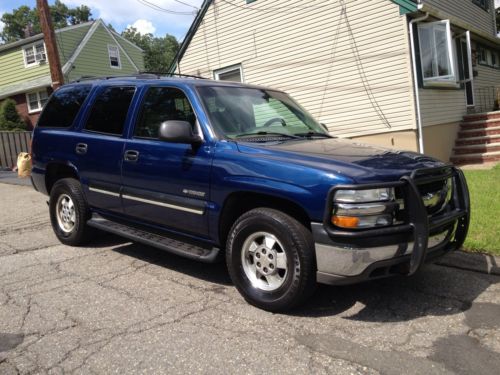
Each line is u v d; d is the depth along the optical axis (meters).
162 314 3.84
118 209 5.11
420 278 4.46
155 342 3.38
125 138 4.96
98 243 5.98
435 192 3.85
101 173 5.20
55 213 6.00
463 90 13.95
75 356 3.21
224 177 3.98
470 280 4.37
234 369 3.02
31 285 4.57
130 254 5.50
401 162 3.79
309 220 3.70
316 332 3.48
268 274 3.83
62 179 5.89
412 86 10.96
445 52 11.53
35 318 3.82
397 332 3.45
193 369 3.03
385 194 3.44
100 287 4.47
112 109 5.27
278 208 3.87
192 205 4.25
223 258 4.31
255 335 3.45
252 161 3.85
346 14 11.77
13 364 3.13
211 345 3.32
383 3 11.12
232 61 14.37
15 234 6.64
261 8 13.40
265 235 3.81
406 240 3.46
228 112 4.52
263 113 4.85
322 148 4.10
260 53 13.65
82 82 5.95
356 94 11.92
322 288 4.27
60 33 24.34
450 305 3.88
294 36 12.84
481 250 5.00
